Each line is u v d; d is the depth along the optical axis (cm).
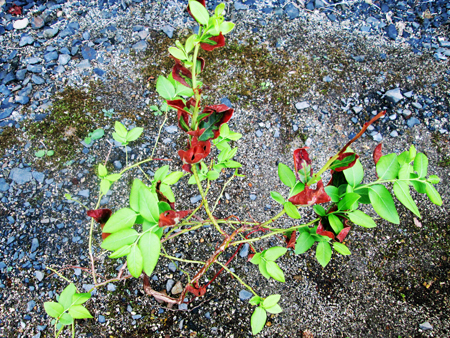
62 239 75
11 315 69
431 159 89
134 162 83
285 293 75
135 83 92
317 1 108
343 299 75
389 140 90
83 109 88
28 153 82
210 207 81
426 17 109
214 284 75
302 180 48
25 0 101
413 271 78
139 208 42
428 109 94
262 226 57
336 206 47
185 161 42
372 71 98
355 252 79
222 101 91
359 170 46
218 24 38
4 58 94
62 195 79
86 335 69
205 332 71
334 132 91
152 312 72
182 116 43
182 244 77
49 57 94
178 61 43
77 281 73
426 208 84
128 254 40
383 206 44
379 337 72
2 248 74
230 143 88
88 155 83
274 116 91
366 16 108
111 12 102
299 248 50
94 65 94
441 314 74
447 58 102
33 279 72
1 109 87
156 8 103
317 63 98
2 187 79
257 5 106
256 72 96
